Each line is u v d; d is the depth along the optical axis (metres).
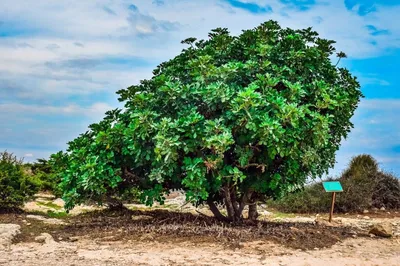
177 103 8.66
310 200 14.26
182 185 9.42
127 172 9.34
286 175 9.17
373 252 7.83
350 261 7.06
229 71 8.46
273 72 8.95
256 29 9.48
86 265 6.41
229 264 6.57
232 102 7.88
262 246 7.69
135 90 9.37
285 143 8.36
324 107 8.59
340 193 14.39
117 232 8.59
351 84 9.76
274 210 14.58
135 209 12.32
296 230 8.73
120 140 8.95
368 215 13.89
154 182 9.42
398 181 15.47
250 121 7.82
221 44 9.58
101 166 8.72
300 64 9.14
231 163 8.91
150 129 8.34
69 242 7.98
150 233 8.36
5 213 10.12
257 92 8.26
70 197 9.05
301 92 8.41
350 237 8.98
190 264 6.54
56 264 6.43
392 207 15.09
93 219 10.03
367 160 16.03
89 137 9.90
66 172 9.43
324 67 9.45
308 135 8.53
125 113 9.44
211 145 7.94
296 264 6.70
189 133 8.09
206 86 8.48
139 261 6.67
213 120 8.60
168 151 7.84
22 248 7.49
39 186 10.93
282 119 7.96
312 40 9.49
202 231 8.38
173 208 13.09
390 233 9.27
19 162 13.13
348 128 9.80
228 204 9.30
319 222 10.46
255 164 8.55
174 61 9.78
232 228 8.65
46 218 10.04
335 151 10.14
